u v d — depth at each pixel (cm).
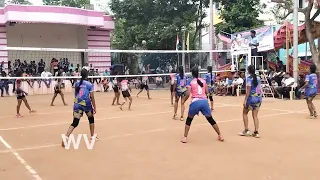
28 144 703
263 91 1661
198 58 2741
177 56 2616
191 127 871
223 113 1110
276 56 2184
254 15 2336
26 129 877
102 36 2609
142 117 1057
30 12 2184
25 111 1246
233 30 2322
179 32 2503
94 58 2542
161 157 593
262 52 2111
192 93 706
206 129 841
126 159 583
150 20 2578
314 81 993
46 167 541
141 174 500
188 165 543
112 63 2919
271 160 565
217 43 2609
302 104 1325
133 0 2538
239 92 1738
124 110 1230
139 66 3042
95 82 2278
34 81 2075
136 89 2405
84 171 518
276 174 493
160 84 2538
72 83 2184
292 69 1784
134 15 2656
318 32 1748
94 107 709
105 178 485
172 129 848
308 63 1775
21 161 577
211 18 2055
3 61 2114
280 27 1784
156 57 2952
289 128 844
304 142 691
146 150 643
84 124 934
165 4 2516
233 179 474
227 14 2370
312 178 475
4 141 736
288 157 582
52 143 709
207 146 670
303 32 1789
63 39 2558
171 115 1095
